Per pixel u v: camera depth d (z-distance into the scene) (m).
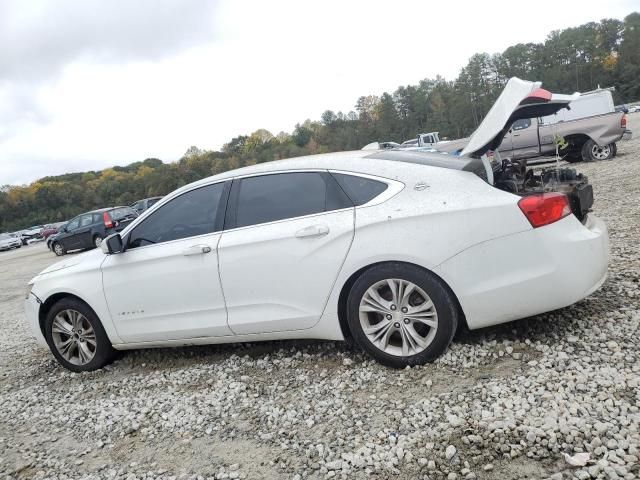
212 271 3.84
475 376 3.12
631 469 2.11
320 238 3.48
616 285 4.13
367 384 3.31
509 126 3.82
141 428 3.33
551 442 2.36
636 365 2.89
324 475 2.48
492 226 3.13
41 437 3.47
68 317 4.62
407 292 3.31
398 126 116.69
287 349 4.15
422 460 2.43
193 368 4.16
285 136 140.88
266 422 3.10
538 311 3.19
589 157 13.80
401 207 3.34
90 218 20.03
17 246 40.09
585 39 115.25
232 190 3.95
